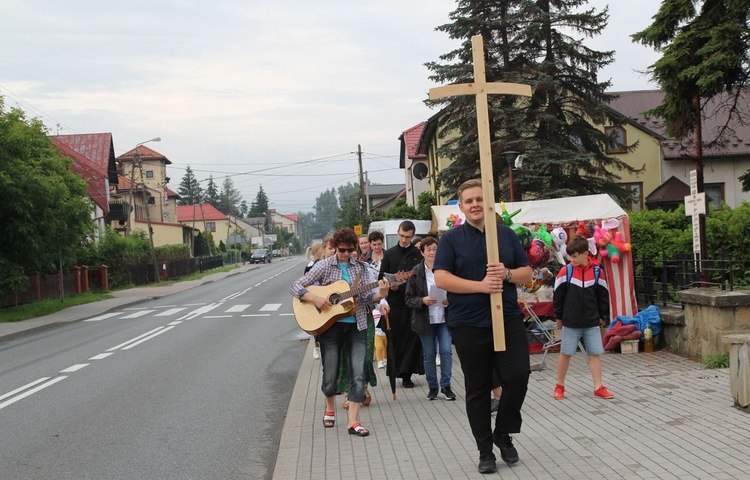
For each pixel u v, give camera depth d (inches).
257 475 240.2
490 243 204.5
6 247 1088.8
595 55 1051.3
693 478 193.3
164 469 249.3
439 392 348.8
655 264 509.7
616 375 359.3
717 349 362.3
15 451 281.1
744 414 260.4
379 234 430.0
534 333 443.5
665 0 585.9
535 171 1023.6
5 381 465.1
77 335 758.5
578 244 308.3
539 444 240.1
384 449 247.8
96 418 335.3
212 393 387.2
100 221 2169.0
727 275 445.7
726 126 658.8
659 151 1523.1
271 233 6830.7
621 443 233.8
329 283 282.4
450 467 220.5
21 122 1104.2
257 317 852.0
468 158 1081.4
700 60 572.7
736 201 1492.4
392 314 351.3
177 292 1598.2
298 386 383.9
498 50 1074.7
